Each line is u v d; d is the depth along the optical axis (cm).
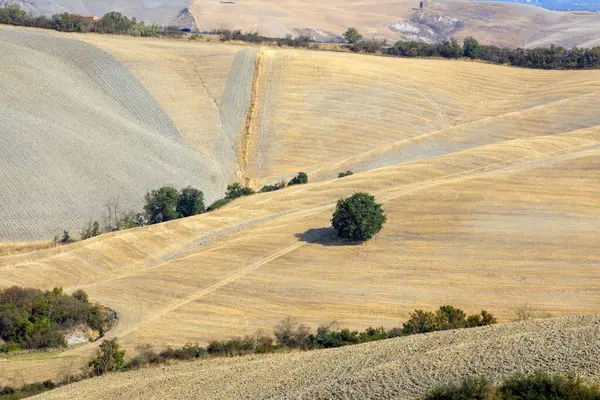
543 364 10669
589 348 11119
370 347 13838
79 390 13838
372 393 10625
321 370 12669
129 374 14938
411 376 11050
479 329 13988
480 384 9944
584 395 9344
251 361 14438
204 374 13838
